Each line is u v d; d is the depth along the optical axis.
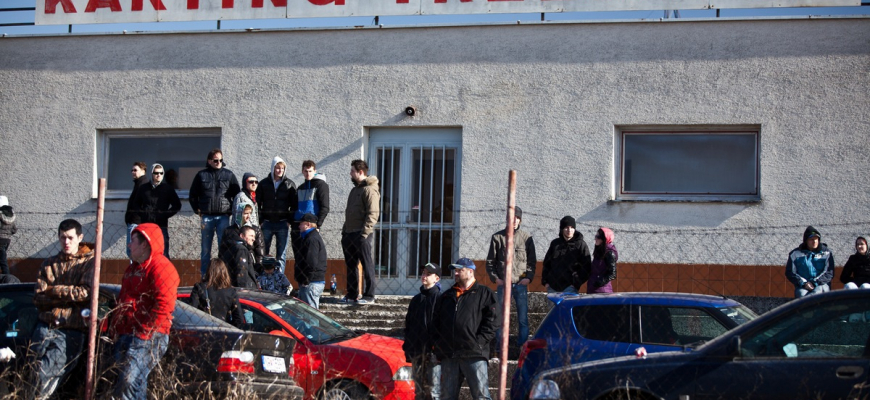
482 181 10.99
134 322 5.97
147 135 11.97
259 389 6.29
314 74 11.46
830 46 10.39
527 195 10.88
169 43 11.76
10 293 6.97
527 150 10.93
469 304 6.87
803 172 10.37
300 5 11.27
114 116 11.80
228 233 9.63
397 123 11.25
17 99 11.98
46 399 6.07
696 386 5.61
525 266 9.39
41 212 11.12
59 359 6.18
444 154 11.37
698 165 10.81
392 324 10.00
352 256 10.35
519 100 10.98
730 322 7.24
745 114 10.52
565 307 7.60
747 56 10.55
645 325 7.34
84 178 11.80
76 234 6.38
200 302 7.42
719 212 10.53
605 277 9.21
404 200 11.43
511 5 10.83
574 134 10.85
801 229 10.32
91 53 11.89
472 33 11.14
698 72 10.64
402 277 11.39
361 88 11.36
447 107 11.15
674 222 10.61
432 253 11.35
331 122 11.39
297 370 7.25
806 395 5.39
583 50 10.88
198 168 11.88
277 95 11.52
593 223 10.74
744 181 10.70
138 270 6.04
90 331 5.98
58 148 11.87
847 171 10.27
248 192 10.78
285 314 7.82
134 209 10.90
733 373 5.56
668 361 5.77
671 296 7.52
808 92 10.41
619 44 10.82
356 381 7.16
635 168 10.94
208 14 11.40
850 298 5.66
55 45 11.95
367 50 11.37
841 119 10.32
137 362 5.88
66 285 6.26
